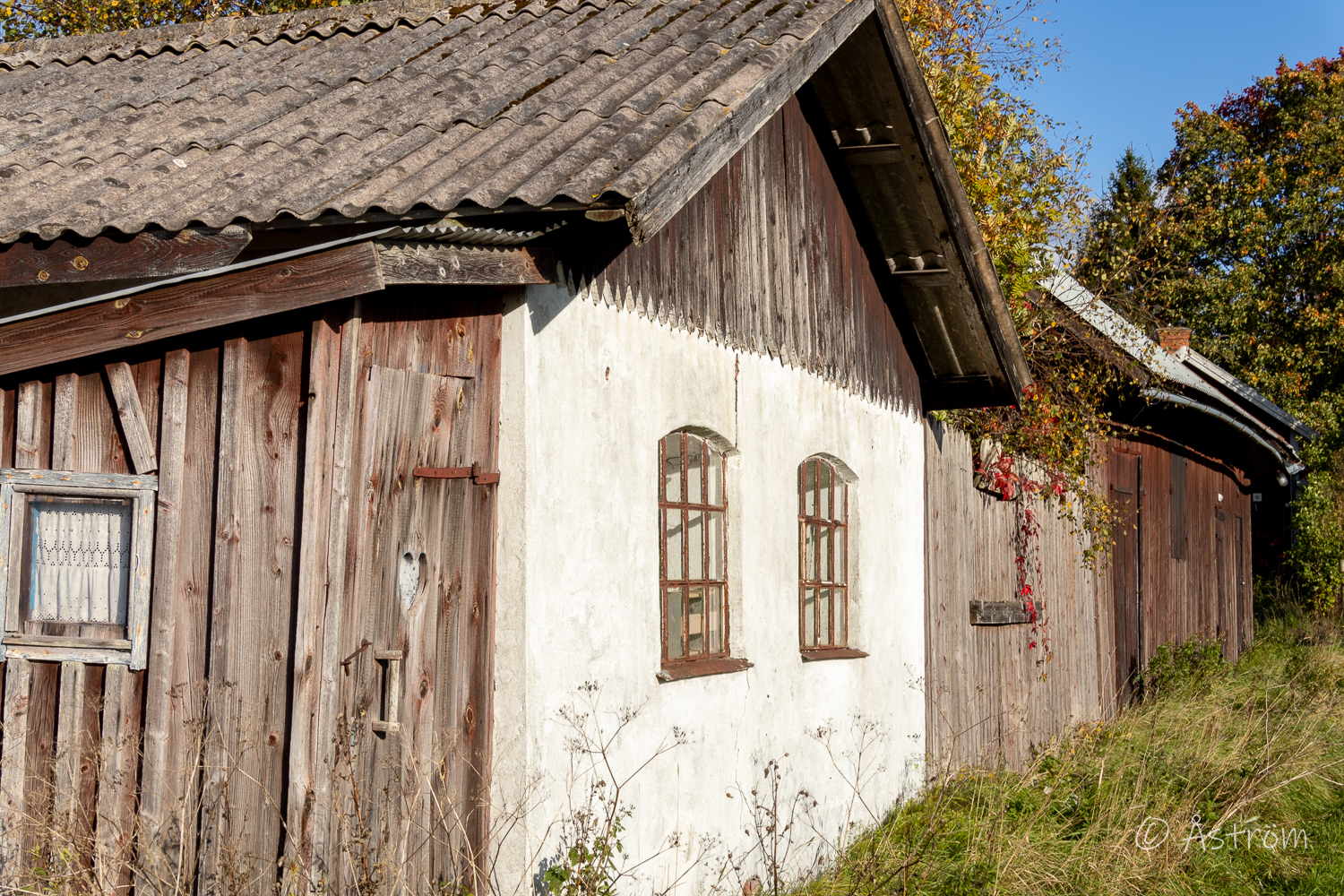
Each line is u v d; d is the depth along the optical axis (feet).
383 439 13.75
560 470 15.39
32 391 13.79
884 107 23.56
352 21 22.36
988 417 32.22
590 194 12.75
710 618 19.92
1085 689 39.01
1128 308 47.37
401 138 15.21
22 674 13.57
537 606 14.79
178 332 12.76
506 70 18.31
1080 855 20.68
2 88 21.01
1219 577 57.11
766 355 21.66
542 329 15.07
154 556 13.50
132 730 13.41
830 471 24.94
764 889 20.44
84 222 13.00
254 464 13.33
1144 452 46.42
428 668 14.21
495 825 14.43
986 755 28.78
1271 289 89.66
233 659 13.24
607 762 16.05
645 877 17.02
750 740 20.29
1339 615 67.46
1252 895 20.75
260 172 14.30
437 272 13.01
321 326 13.12
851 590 25.21
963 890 19.17
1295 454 56.70
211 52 21.89
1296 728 31.55
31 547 13.87
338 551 13.14
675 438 19.58
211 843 13.05
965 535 31.19
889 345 27.91
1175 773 26.78
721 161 15.34
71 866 13.08
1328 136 90.84
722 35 18.67
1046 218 39.06
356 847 13.01
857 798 24.22
